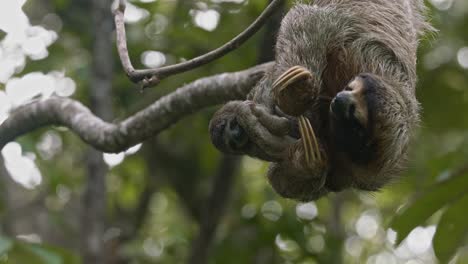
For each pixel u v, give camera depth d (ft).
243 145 27.02
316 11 28.76
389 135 25.18
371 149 25.26
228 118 27.14
